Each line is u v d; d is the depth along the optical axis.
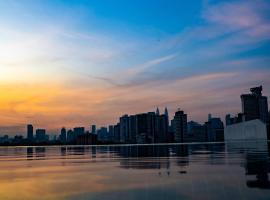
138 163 49.47
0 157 86.94
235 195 19.86
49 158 76.00
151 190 22.77
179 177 29.44
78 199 20.41
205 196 19.97
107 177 31.47
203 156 65.81
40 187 25.92
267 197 19.03
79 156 83.25
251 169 34.22
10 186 26.89
